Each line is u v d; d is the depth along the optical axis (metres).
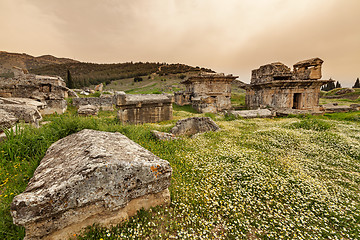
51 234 2.11
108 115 16.47
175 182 3.94
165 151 5.95
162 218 2.78
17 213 1.89
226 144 6.88
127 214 2.72
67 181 2.18
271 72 21.55
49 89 14.91
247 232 2.84
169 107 14.81
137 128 7.88
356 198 3.73
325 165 5.38
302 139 7.58
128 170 2.59
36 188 2.26
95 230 2.38
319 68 21.41
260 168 4.64
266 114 17.80
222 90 26.33
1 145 4.45
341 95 39.53
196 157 5.46
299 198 3.59
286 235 2.68
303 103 21.52
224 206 3.27
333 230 2.89
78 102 18.69
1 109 6.45
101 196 2.38
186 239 2.52
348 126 10.96
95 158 2.60
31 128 5.73
